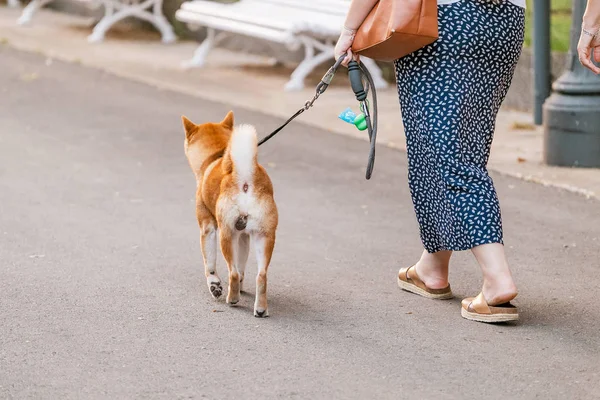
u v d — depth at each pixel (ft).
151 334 18.75
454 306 20.33
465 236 19.11
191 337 18.61
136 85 47.06
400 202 28.91
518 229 26.02
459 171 19.03
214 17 50.34
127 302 20.56
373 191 30.09
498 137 36.99
